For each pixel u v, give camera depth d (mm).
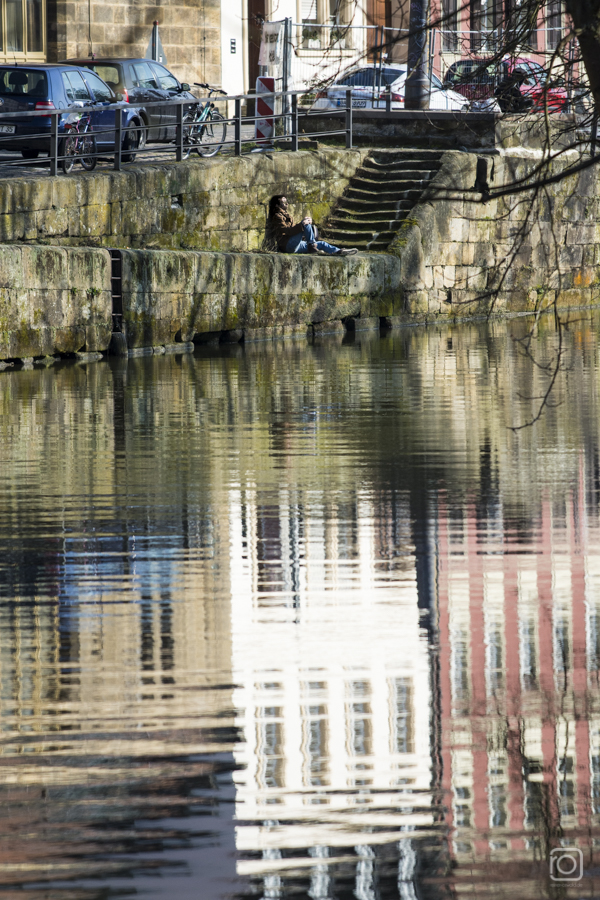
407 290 68750
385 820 14242
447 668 18391
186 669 18453
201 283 58438
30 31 92125
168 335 57188
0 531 26000
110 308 54656
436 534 25656
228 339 60531
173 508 27828
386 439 35594
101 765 15406
